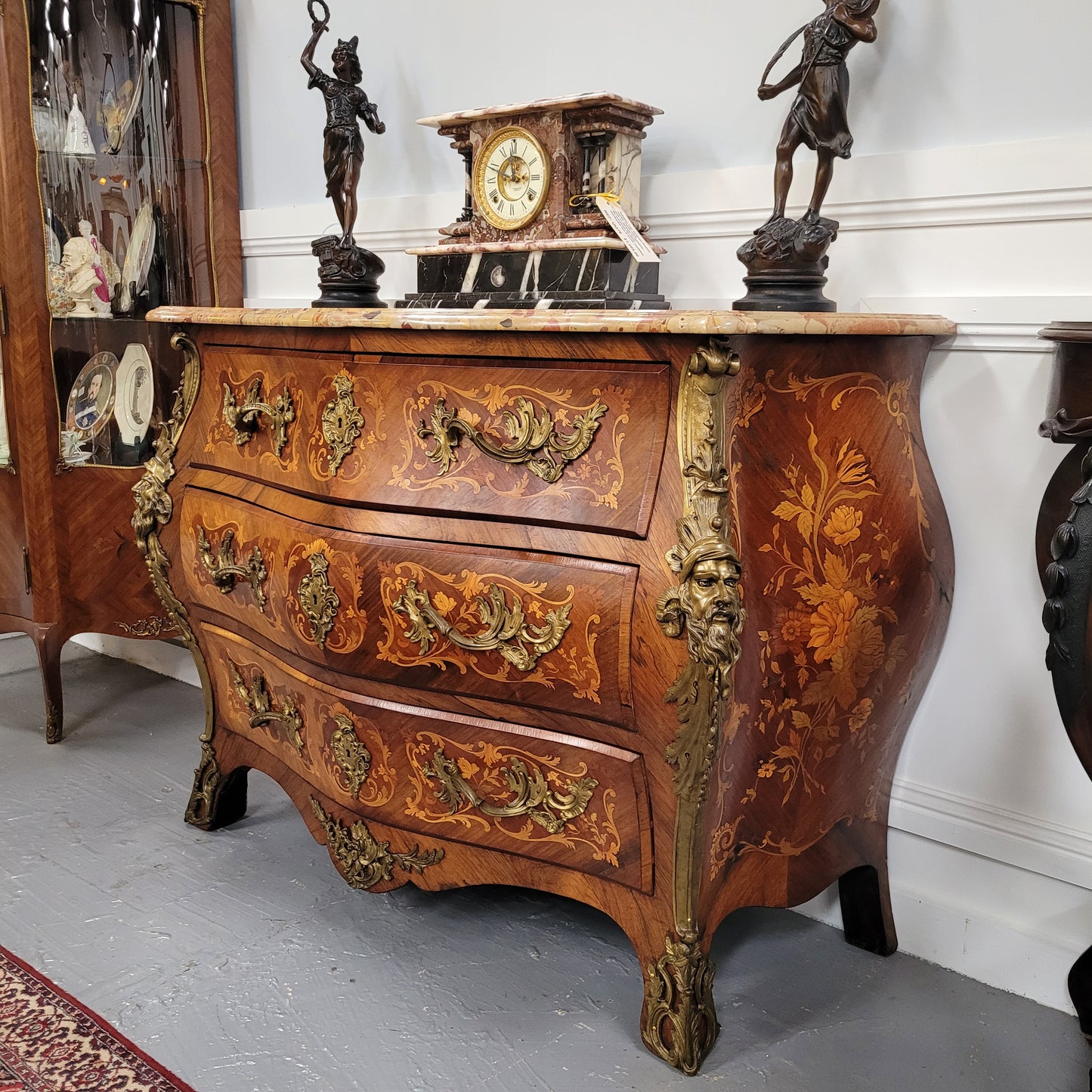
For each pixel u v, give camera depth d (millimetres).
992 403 1612
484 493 1436
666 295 1976
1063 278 1538
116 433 2656
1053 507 1475
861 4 1474
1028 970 1652
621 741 1371
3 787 2359
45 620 2598
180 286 2730
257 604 1775
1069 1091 1428
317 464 1638
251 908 1866
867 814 1677
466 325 1352
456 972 1684
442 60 2283
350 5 2436
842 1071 1457
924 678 1674
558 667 1378
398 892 1942
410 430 1509
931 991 1670
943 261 1649
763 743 1427
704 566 1205
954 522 1679
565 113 1725
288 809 2293
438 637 1481
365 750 1648
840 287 1764
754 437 1346
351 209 2102
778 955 1764
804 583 1414
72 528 2605
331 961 1705
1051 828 1624
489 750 1504
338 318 1503
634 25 1948
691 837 1321
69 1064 1431
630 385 1299
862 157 1694
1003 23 1544
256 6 2629
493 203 1837
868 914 1764
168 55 2621
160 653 3215
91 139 2539
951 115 1616
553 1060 1466
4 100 2389
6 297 2467
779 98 1777
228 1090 1393
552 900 1937
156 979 1643
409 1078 1426
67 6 2445
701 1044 1437
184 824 2201
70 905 1862
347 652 1599
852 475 1469
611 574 1309
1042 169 1516
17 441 2543
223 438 1873
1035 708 1630
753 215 1827
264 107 2686
